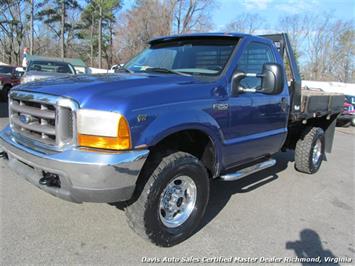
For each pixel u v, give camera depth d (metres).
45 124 2.88
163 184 2.96
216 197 4.54
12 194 4.10
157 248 3.16
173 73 3.78
